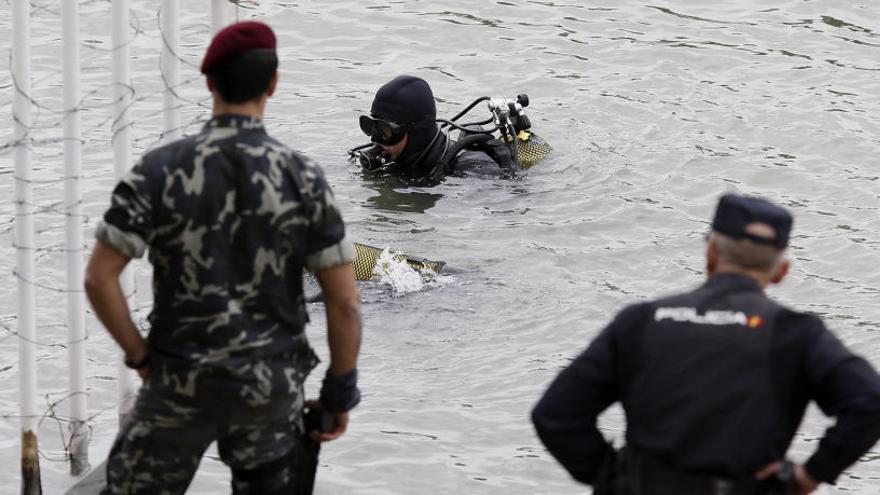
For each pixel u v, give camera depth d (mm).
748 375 13547
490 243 31703
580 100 42719
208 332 14461
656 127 40500
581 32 49125
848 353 13500
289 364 14859
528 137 37812
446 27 48906
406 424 23281
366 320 27297
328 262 14781
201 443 14945
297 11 49406
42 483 20234
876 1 53094
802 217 34031
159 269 14516
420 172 35969
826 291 29422
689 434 13523
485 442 22797
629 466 13844
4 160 35562
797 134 40094
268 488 15242
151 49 44125
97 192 33438
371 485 21250
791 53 47656
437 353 26125
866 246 32000
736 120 41125
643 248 31734
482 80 44594
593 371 14109
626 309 14305
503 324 27422
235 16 21047
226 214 14312
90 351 25781
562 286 29297
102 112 38688
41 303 27531
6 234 30891
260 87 14477
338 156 37562
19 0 18219
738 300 13977
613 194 35219
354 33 47906
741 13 51750
